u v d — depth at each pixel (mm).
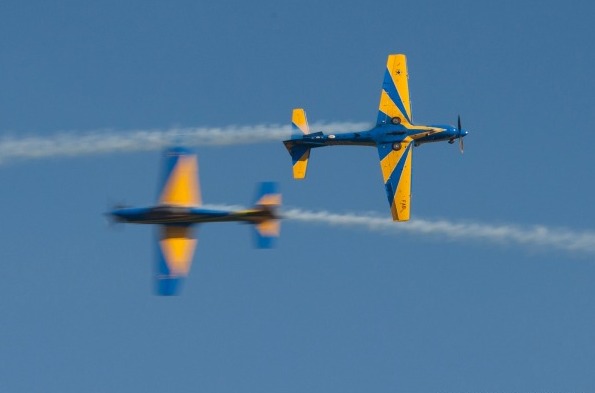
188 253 135500
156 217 136375
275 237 135375
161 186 137500
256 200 135750
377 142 171750
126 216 136625
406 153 170500
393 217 167875
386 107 173250
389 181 169625
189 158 138875
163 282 133250
